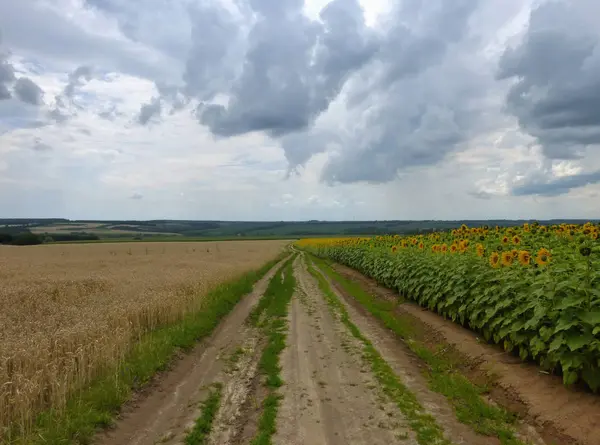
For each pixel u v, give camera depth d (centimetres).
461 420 617
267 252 5834
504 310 854
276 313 1494
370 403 690
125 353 879
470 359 876
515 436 568
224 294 1742
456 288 1080
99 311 1114
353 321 1332
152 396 744
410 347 1023
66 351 803
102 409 642
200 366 930
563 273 728
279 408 682
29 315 1122
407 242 1942
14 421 575
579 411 587
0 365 701
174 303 1310
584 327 616
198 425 628
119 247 6988
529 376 727
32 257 4375
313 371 859
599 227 1140
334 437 582
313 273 3034
